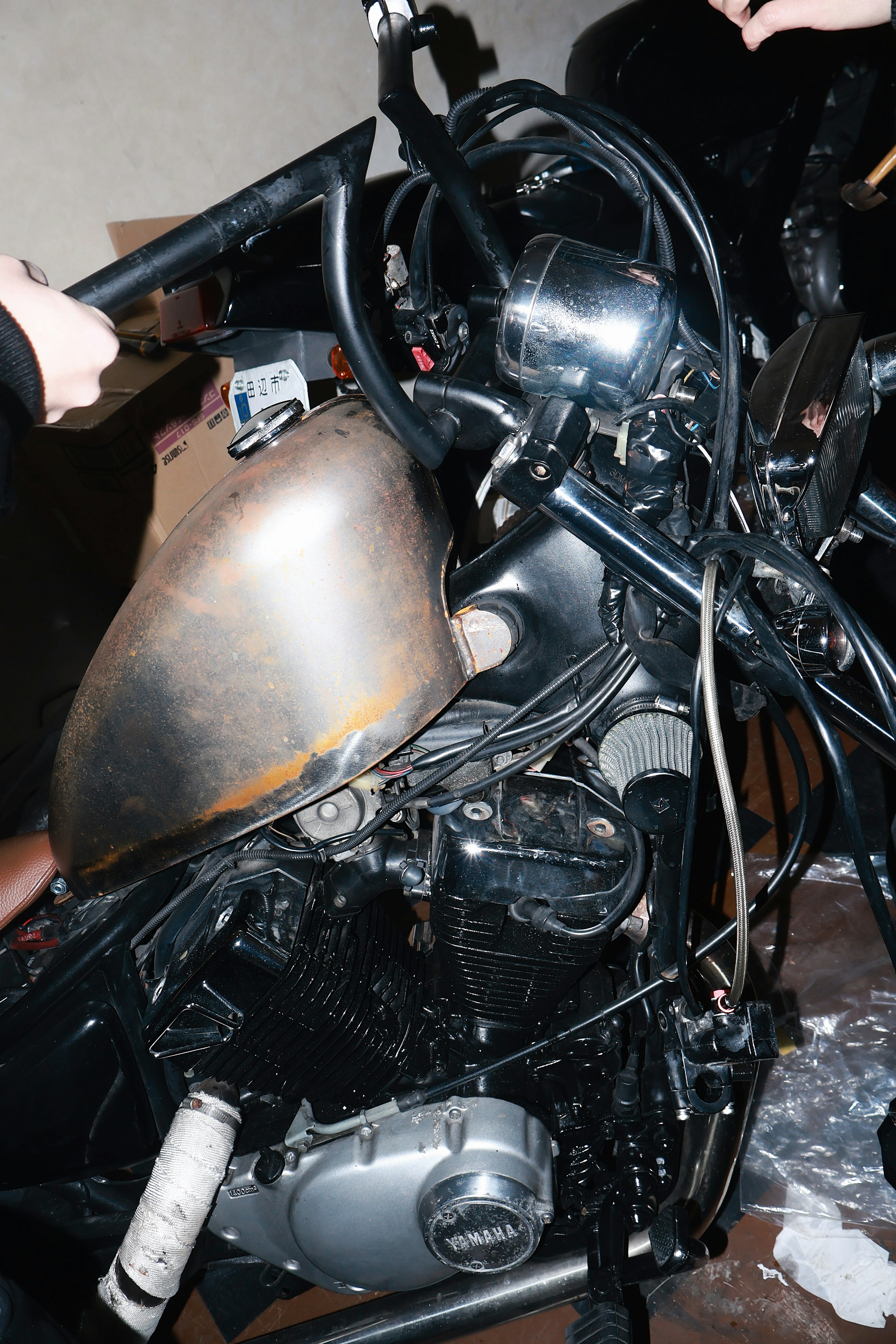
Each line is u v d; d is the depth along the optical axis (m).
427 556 0.73
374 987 0.95
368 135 0.67
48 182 2.13
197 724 0.71
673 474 0.72
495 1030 0.97
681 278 1.99
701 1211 1.09
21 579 2.22
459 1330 1.07
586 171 1.93
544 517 0.80
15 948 0.97
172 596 0.71
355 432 0.73
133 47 2.11
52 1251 1.17
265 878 0.94
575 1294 1.05
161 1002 0.91
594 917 0.85
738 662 0.77
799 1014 1.44
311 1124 1.00
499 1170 0.92
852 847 0.72
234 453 0.77
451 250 1.45
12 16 1.94
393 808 0.83
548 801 0.86
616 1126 1.00
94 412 1.98
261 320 1.25
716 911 1.61
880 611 1.95
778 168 2.12
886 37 2.06
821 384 0.72
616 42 2.06
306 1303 1.26
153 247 0.68
